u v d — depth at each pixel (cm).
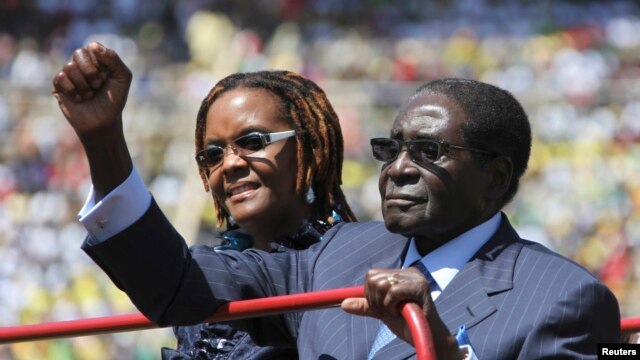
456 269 1231
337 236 1367
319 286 1303
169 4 6700
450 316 1186
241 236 1571
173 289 1226
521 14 6631
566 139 5194
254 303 1218
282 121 1496
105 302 4353
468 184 1223
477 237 1242
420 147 1216
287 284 1327
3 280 4509
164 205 4906
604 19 6550
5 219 4812
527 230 4762
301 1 6588
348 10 6600
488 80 5850
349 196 4894
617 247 4638
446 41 6244
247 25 6519
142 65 6300
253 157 1483
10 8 6712
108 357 4016
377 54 6038
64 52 6544
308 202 1515
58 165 5062
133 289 1216
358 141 5069
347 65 5928
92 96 1167
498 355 1146
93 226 1196
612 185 4956
